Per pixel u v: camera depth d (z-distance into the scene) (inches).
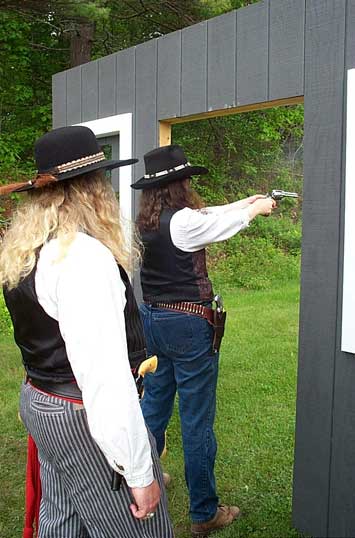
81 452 61.9
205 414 101.0
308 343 98.2
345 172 90.9
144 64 130.3
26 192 67.6
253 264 387.5
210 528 105.3
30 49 465.1
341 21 90.0
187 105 119.1
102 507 62.7
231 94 108.7
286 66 98.7
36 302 61.4
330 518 96.7
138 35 473.4
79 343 56.8
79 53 432.5
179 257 98.2
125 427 56.2
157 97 127.1
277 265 393.4
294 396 174.1
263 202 103.1
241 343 234.1
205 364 99.5
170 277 99.0
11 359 215.9
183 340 98.7
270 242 422.3
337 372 94.0
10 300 63.7
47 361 62.2
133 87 134.3
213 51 112.0
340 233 92.5
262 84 102.7
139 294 135.0
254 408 164.2
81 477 62.6
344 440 93.7
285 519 107.6
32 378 64.7
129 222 69.6
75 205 64.1
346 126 90.2
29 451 73.5
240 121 454.9
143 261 102.1
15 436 148.1
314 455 98.7
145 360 68.6
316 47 93.7
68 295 57.9
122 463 57.2
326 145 93.7
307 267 97.7
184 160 101.5
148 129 130.5
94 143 66.5
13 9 330.3
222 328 100.3
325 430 96.5
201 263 100.0
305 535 101.3
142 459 57.9
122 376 56.9
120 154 138.8
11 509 115.3
